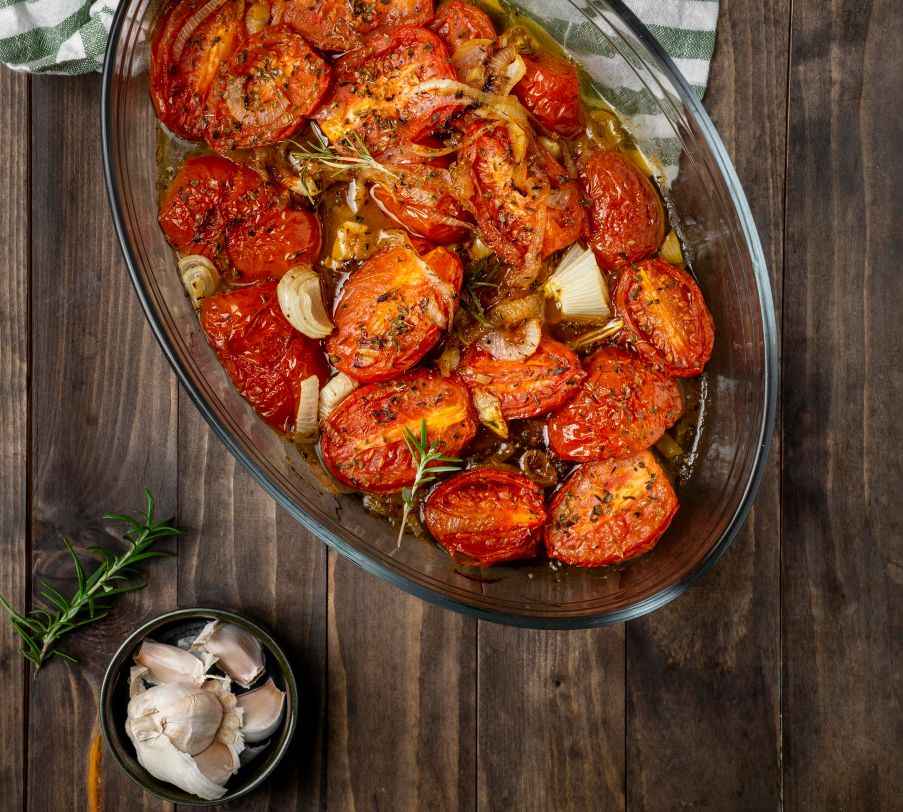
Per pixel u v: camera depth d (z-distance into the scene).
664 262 0.53
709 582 0.60
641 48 0.52
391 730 0.59
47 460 0.59
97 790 0.59
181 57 0.52
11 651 0.59
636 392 0.52
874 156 0.60
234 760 0.56
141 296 0.52
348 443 0.52
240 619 0.57
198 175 0.52
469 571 0.54
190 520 0.59
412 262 0.51
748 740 0.60
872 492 0.60
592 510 0.53
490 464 0.53
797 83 0.59
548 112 0.52
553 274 0.52
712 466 0.55
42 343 0.59
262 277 0.52
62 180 0.59
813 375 0.60
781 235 0.60
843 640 0.60
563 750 0.60
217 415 0.54
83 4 0.57
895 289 0.60
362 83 0.51
